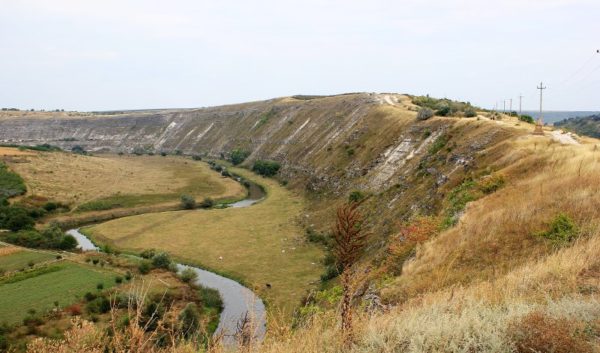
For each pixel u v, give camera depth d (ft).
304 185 280.92
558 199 57.00
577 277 30.09
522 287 30.48
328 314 23.43
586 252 34.86
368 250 120.57
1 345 87.04
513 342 18.51
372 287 57.11
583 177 63.26
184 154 543.80
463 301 25.32
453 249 54.34
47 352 20.65
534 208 56.08
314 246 168.45
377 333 20.34
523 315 20.75
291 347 20.48
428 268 52.11
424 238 75.97
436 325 20.56
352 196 181.27
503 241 50.60
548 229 48.47
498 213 59.21
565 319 20.34
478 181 93.09
